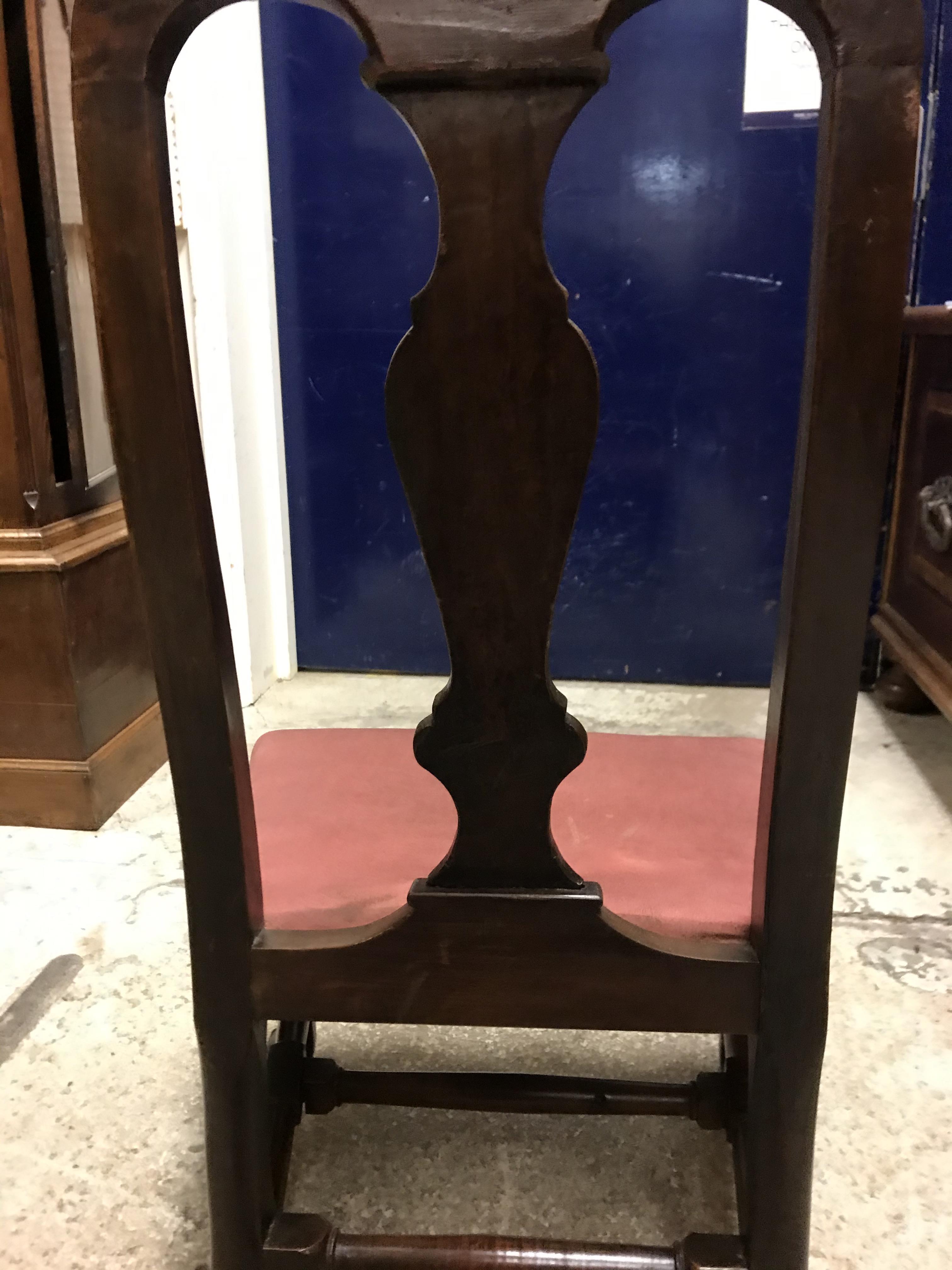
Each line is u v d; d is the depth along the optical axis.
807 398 0.46
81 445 1.44
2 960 1.15
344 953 0.58
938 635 1.56
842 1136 0.89
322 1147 0.89
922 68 0.40
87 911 1.25
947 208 1.74
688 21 1.70
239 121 1.77
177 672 0.52
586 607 2.04
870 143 0.41
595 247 1.84
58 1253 0.78
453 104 0.40
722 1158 0.88
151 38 0.41
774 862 0.54
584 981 0.58
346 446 1.99
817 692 0.50
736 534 1.96
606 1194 0.84
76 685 1.40
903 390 1.76
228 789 0.55
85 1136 0.90
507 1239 0.67
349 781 0.76
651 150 1.77
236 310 1.81
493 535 0.47
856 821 1.47
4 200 1.24
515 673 0.50
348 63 1.78
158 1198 0.83
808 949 0.56
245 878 0.57
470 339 0.44
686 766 0.78
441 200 0.42
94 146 0.43
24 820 1.45
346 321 1.92
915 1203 0.82
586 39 0.39
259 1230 0.67
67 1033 1.03
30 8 1.24
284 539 2.04
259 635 1.99
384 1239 0.67
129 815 1.49
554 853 0.55
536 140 0.41
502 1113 0.93
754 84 1.72
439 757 0.53
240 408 1.84
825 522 0.47
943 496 1.50
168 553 0.50
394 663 2.12
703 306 1.84
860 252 0.42
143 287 0.45
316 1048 1.01
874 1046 1.00
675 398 1.90
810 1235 0.78
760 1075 0.60
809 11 0.40
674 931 0.59
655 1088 0.81
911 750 1.71
